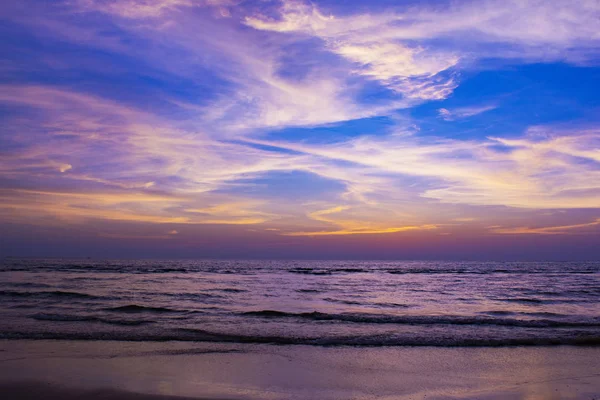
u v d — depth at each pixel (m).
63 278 39.28
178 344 10.60
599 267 87.88
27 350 9.60
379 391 7.09
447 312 18.30
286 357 9.46
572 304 21.73
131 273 50.69
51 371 7.91
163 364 8.62
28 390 6.80
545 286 34.50
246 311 17.50
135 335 11.56
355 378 7.86
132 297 22.83
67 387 6.98
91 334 11.59
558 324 14.27
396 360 9.31
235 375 7.93
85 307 17.95
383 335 12.07
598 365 8.96
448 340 11.41
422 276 50.66
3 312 15.95
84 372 7.88
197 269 65.12
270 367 8.58
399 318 15.55
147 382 7.35
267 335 11.98
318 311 18.33
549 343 11.14
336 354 9.83
